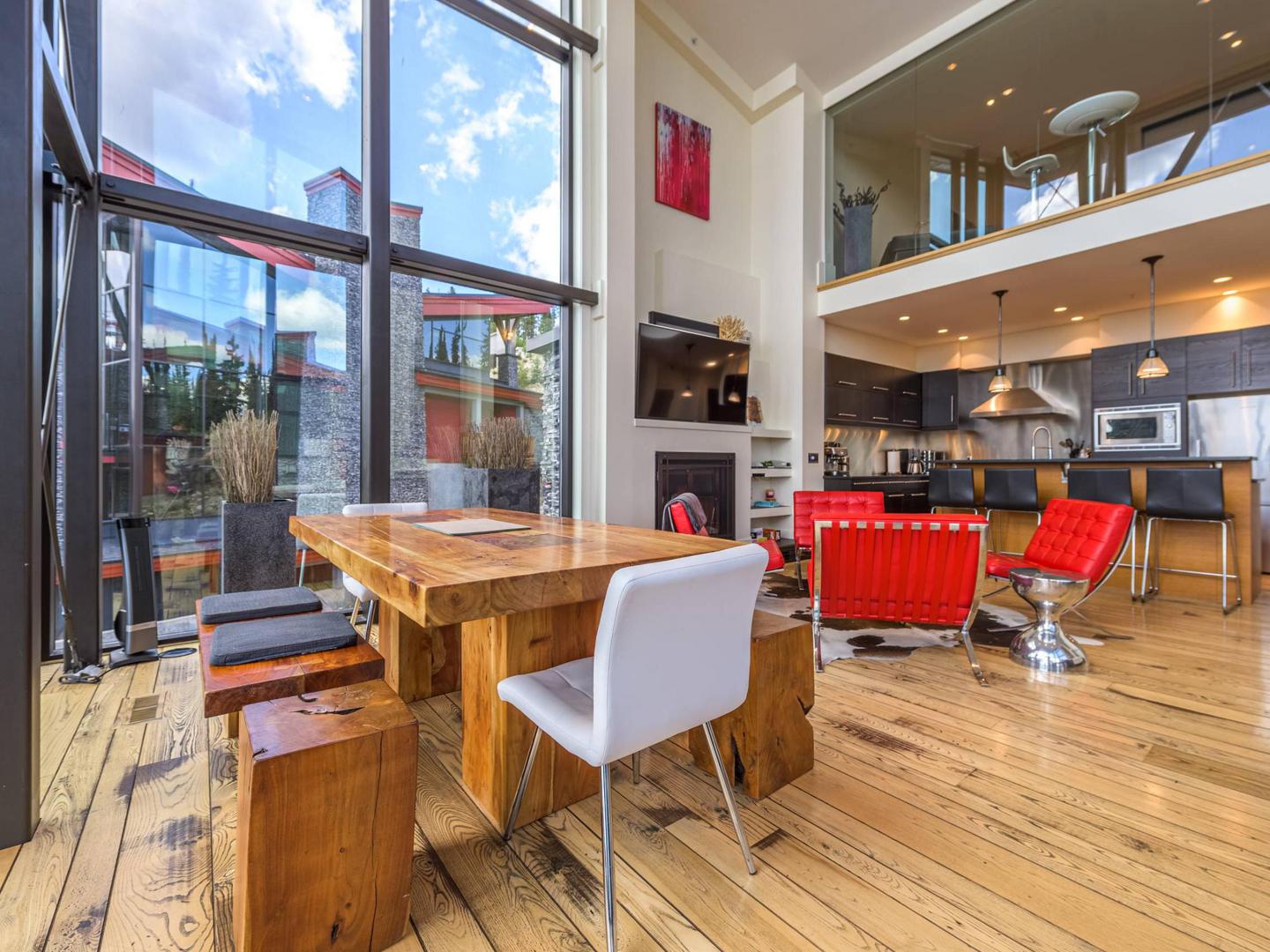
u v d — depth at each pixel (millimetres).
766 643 1630
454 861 1370
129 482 2783
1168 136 4121
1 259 1437
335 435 3350
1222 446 5145
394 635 2344
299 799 1002
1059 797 1634
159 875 1290
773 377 6176
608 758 1012
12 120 1456
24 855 1352
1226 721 2127
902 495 6824
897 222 5641
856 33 5504
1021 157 4844
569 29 4277
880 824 1509
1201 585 4000
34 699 1435
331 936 1045
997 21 5020
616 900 1234
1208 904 1220
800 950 1101
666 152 5473
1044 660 2715
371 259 3342
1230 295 5145
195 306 2922
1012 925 1165
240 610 1720
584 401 4473
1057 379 6637
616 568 1280
